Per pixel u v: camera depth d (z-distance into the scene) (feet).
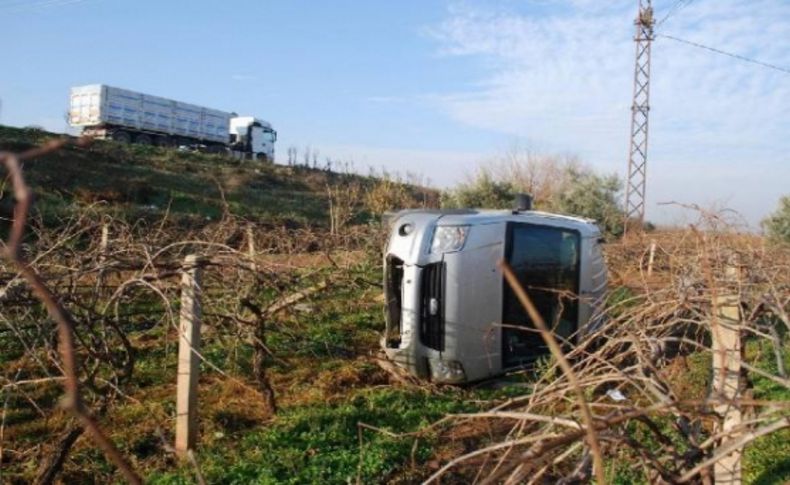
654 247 20.12
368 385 29.53
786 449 20.67
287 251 43.80
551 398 10.48
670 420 12.53
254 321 26.61
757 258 15.26
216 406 25.49
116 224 31.42
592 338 13.61
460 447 21.79
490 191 89.51
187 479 19.20
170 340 32.35
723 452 8.73
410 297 28.14
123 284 20.25
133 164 124.57
